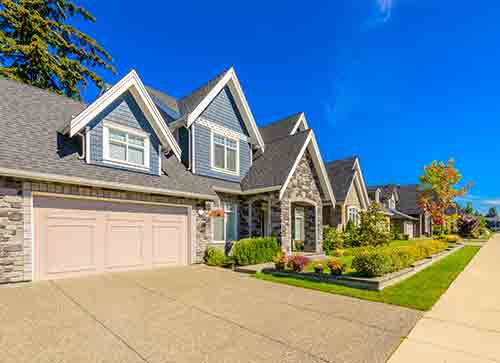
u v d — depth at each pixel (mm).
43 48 18938
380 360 4129
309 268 11531
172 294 7613
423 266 12344
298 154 15375
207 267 12000
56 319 5598
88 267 9555
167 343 4629
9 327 5164
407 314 6168
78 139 10297
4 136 8539
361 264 9086
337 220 24219
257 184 15336
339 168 27422
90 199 9688
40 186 8594
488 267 12711
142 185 10664
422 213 41469
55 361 4012
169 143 12164
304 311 6336
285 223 14492
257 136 17375
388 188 40312
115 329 5168
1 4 17766
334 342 4730
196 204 12797
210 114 15547
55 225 8938
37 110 10445
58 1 20969
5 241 7918
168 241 11828
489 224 94125
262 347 4523
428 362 4082
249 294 7746
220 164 15867
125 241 10539
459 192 34719
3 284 7832
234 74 16281
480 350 4473
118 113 10883
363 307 6645
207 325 5434
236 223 15875
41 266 8578
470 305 6805
